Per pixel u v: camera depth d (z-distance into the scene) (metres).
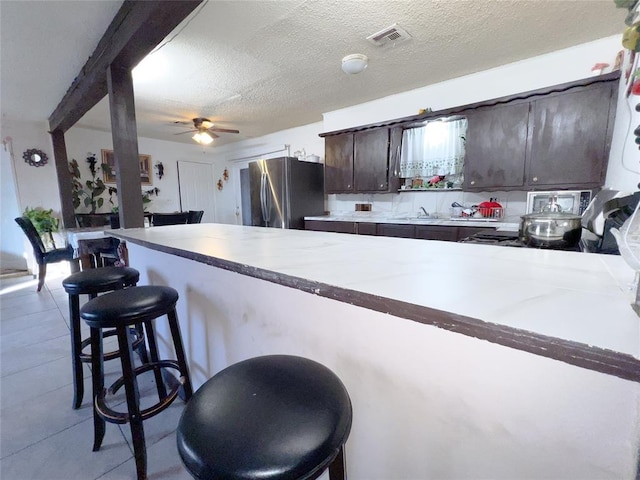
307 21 2.03
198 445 0.47
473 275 0.67
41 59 2.51
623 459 0.42
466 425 0.59
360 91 3.40
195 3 1.52
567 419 0.47
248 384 0.59
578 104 2.37
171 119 4.29
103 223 4.48
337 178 4.04
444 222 2.95
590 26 2.17
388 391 0.72
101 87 2.58
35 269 4.33
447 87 3.17
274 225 4.27
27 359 2.04
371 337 0.73
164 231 1.84
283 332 0.98
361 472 0.81
